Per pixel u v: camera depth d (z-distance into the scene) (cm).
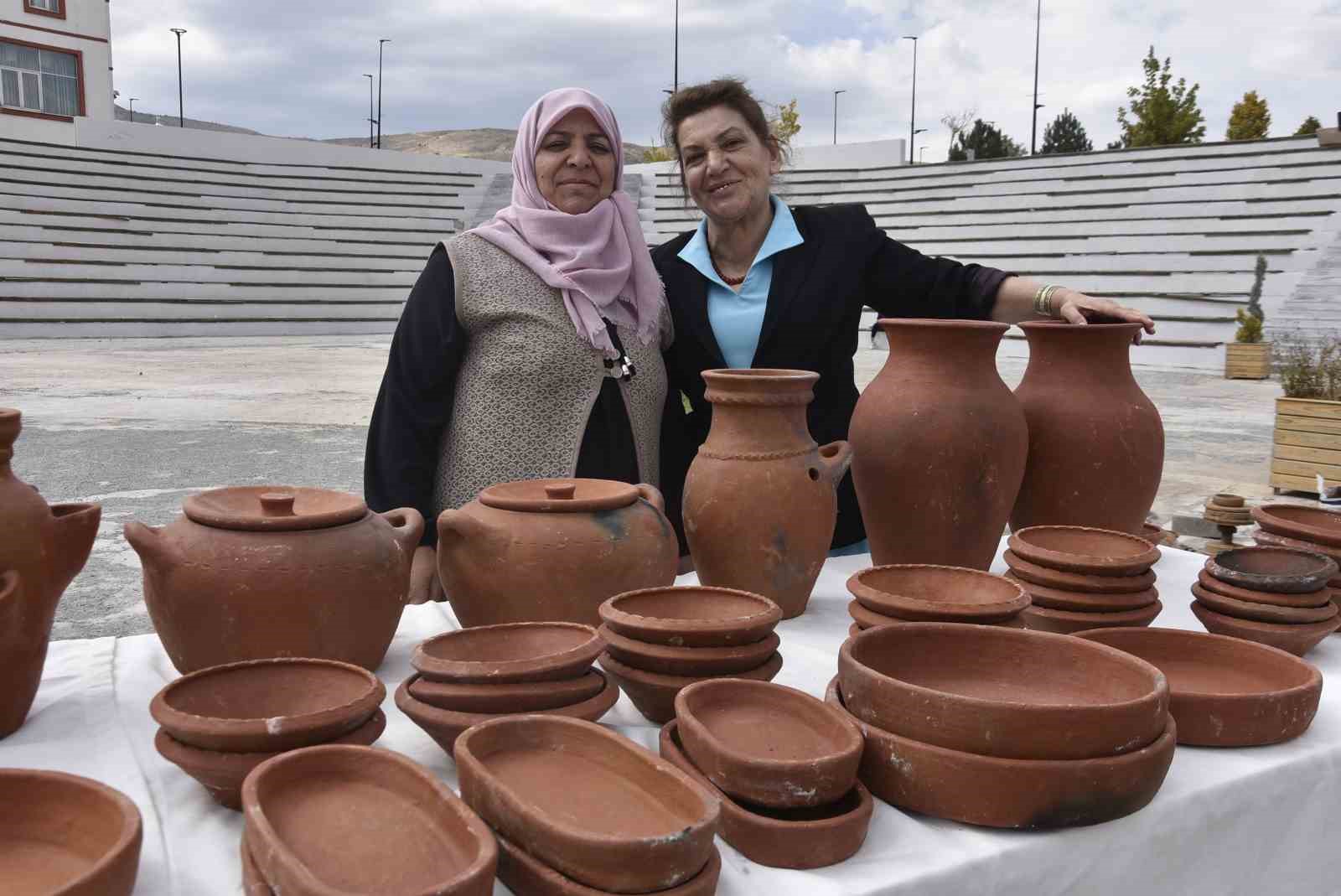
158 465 707
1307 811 143
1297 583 173
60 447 770
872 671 131
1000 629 145
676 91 274
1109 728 119
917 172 2455
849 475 271
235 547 151
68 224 2192
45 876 99
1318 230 1753
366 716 125
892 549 212
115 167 2402
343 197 2597
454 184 2797
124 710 152
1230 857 136
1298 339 1288
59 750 138
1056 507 220
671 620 140
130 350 1656
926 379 203
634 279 254
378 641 162
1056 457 216
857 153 2594
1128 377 222
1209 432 898
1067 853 121
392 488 232
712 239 279
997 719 118
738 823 114
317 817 107
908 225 2277
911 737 124
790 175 2539
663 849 97
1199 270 1802
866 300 289
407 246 2502
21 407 977
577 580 170
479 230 245
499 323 236
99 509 148
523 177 253
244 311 2091
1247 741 143
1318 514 209
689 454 279
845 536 271
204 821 122
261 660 135
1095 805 119
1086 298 236
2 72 2497
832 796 116
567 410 237
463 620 180
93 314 1969
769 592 192
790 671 169
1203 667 159
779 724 129
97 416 925
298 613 150
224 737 115
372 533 161
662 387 253
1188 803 129
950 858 115
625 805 110
